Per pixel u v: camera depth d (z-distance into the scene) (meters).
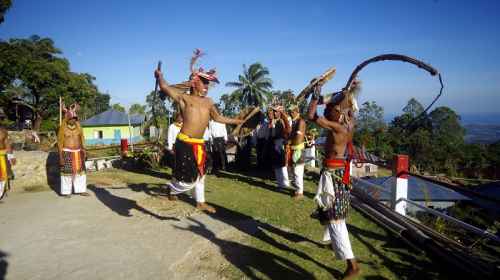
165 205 6.68
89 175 10.45
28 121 38.38
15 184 8.44
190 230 5.34
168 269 4.11
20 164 8.59
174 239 4.98
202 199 5.21
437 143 41.06
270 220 5.85
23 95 37.47
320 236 5.17
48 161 8.95
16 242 4.90
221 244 4.82
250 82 52.91
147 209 6.44
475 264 3.98
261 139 10.74
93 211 6.35
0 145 7.14
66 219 5.89
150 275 3.98
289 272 4.06
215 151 11.00
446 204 12.23
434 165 38.56
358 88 3.98
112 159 12.26
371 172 27.91
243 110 5.56
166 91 4.66
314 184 8.92
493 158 42.38
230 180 9.52
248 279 3.89
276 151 8.22
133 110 49.03
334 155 3.89
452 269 4.08
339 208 3.78
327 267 4.20
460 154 41.88
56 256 4.46
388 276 4.01
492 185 14.77
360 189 7.30
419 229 5.19
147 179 9.73
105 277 3.93
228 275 3.98
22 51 36.19
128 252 4.57
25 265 4.21
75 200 7.17
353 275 3.74
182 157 4.75
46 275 3.97
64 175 7.44
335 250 3.79
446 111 50.84
